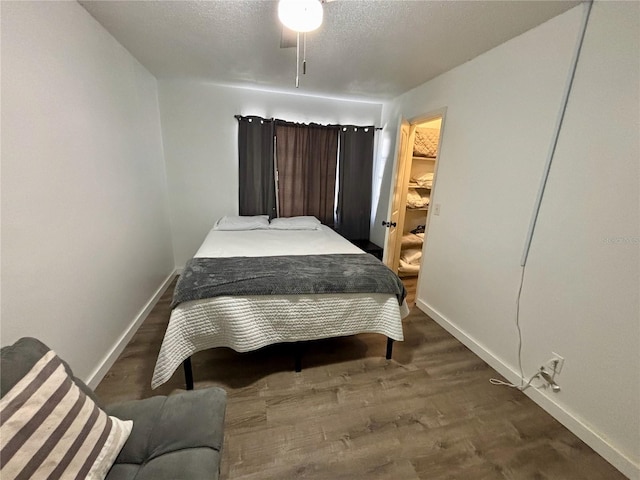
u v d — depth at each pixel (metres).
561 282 1.56
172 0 1.58
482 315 2.14
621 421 1.32
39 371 0.81
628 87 1.25
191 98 3.15
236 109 3.30
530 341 1.76
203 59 2.40
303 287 1.77
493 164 2.00
